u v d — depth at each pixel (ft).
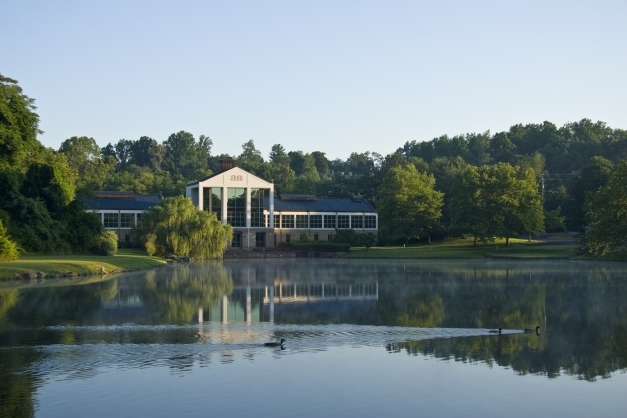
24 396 86.53
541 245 462.19
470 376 97.45
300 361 104.37
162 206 401.90
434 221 504.43
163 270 302.25
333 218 537.24
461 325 137.39
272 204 504.84
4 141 317.22
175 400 85.30
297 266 338.34
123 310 157.28
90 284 220.23
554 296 188.96
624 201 353.92
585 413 82.99
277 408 82.99
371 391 89.71
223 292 199.62
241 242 497.05
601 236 358.64
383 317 147.74
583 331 131.44
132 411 81.35
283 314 151.94
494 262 364.17
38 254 306.96
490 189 450.30
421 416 81.46
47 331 127.85
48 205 333.83
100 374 96.53
